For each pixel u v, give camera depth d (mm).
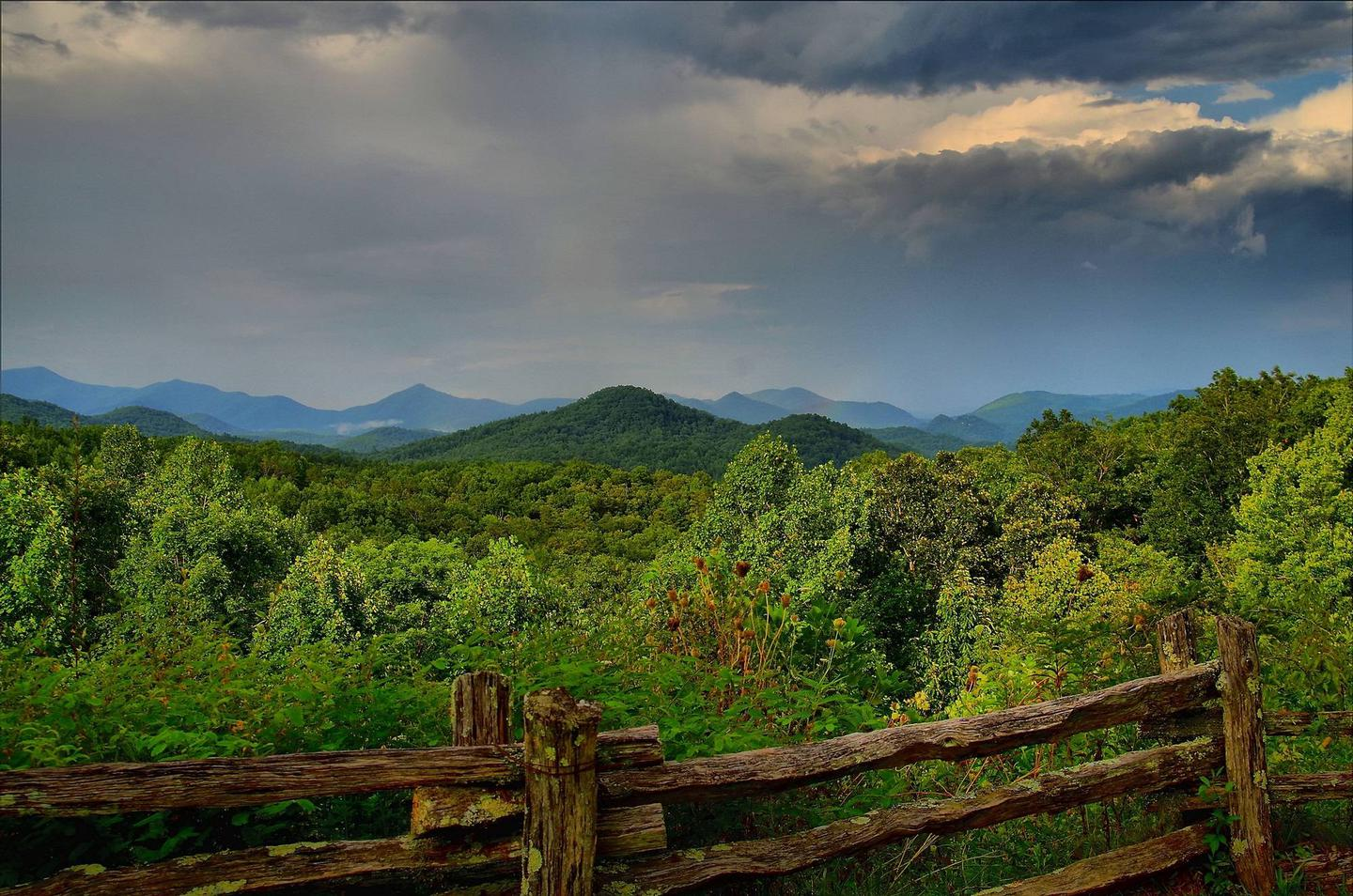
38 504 31391
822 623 7375
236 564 38844
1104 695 3889
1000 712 3736
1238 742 4023
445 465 169250
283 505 103625
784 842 3320
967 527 36125
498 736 2938
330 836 3430
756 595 6863
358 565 35812
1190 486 45844
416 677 4082
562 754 2785
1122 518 51750
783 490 32531
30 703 3230
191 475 66000
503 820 2855
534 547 105938
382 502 114188
